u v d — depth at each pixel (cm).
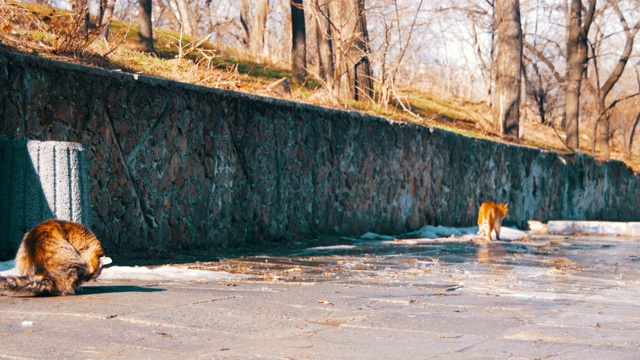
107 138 1235
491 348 544
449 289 900
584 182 3300
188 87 1398
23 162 1002
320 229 1775
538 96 5856
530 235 2342
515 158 2722
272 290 841
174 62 1842
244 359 493
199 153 1429
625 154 5653
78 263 726
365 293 837
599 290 945
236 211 1523
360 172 1920
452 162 2330
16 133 1088
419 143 2167
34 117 1117
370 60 2738
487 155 2531
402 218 2098
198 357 496
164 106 1350
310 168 1745
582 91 5691
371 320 655
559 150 3747
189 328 593
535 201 2877
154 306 682
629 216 3869
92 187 1203
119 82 1258
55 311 639
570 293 902
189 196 1405
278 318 652
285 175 1666
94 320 609
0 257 1000
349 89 2631
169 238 1355
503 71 3350
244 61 2969
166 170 1353
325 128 1794
